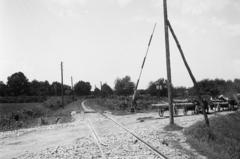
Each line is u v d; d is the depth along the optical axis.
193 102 28.62
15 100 75.44
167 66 17.78
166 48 17.78
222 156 12.05
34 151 12.78
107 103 55.56
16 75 117.31
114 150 11.18
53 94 137.12
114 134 15.77
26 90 118.69
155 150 10.78
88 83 164.50
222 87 53.97
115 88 88.38
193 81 16.64
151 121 22.25
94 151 11.20
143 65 25.81
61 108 64.00
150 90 76.94
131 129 17.59
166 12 17.59
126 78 87.31
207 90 52.97
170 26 17.19
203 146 12.49
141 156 10.03
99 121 25.34
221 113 27.03
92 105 66.50
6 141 16.89
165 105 29.05
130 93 85.50
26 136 18.80
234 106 33.44
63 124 25.20
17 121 30.91
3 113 39.38
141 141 12.84
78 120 28.58
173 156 10.17
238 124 22.16
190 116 24.81
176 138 14.12
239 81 53.66
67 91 129.12
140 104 43.94
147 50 24.48
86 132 18.23
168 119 23.02
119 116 30.66
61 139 16.19
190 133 15.05
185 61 16.62
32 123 30.80
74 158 10.27
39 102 77.50
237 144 15.97
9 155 12.43
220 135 16.33
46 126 24.56
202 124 16.28
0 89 115.62
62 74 59.88
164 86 74.38
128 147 11.69
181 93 65.44
